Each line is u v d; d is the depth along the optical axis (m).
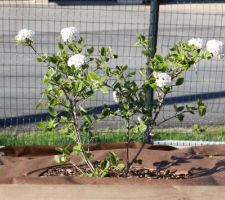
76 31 4.04
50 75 3.83
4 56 10.55
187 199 2.93
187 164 4.61
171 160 4.69
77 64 3.81
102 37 13.11
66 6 15.71
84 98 4.05
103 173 4.08
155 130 6.94
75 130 4.18
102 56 4.19
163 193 3.00
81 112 4.20
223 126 7.22
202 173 4.43
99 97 8.13
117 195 2.98
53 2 15.85
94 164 4.61
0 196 2.96
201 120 7.44
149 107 4.34
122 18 15.12
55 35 12.45
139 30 13.95
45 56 4.11
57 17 14.91
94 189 3.05
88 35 13.33
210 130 7.01
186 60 3.94
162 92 4.24
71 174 4.46
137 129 4.08
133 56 10.48
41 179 3.88
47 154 5.57
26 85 9.02
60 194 2.99
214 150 5.23
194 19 14.88
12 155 5.49
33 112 7.70
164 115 7.53
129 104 4.20
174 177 4.39
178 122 7.30
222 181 4.09
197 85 9.13
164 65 3.87
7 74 9.62
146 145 5.52
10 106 7.98
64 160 4.21
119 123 7.05
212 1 14.64
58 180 3.84
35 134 6.70
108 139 6.43
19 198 2.94
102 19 15.00
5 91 8.74
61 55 4.03
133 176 4.36
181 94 8.63
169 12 13.43
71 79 3.95
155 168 4.57
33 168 4.59
